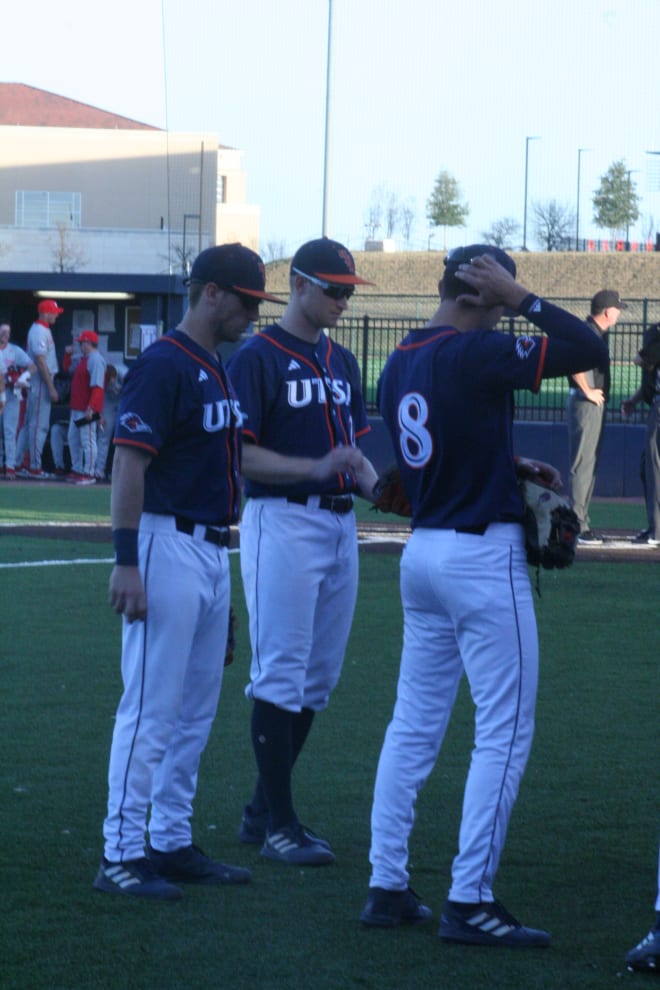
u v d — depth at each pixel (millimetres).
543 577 27438
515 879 11484
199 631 11547
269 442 12453
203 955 9797
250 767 14836
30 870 11508
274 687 12219
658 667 19641
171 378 10984
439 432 10023
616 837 12531
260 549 12312
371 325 60062
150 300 51469
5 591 25484
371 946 10047
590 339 9695
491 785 10078
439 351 10086
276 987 9242
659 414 31625
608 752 15305
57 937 10078
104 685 18266
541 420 50281
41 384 47938
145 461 10977
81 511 38531
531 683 10156
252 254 11422
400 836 10516
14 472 49000
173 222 157375
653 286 152250
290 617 12227
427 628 10516
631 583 26906
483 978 9445
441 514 10195
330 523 12445
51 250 139750
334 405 12680
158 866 11430
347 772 14547
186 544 11188
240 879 11430
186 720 11594
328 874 11695
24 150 157000
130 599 10922
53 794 13562
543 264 161375
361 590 26188
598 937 10266
